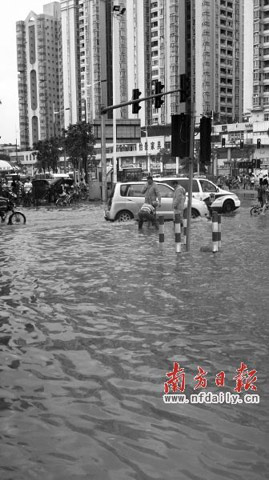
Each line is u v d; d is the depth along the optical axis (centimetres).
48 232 1975
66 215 2875
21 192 4006
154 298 839
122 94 15662
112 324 693
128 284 955
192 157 1385
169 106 14800
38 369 532
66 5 17025
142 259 1263
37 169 11719
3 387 486
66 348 597
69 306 795
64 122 17888
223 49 14738
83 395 464
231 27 14850
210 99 14488
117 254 1355
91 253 1383
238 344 601
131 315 736
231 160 10319
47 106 19738
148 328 671
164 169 10725
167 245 1530
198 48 14338
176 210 1917
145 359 556
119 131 6694
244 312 741
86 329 672
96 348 595
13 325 696
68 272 1096
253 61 11788
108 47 16225
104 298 845
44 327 685
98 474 338
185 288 912
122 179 5344
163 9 14538
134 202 2298
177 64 14575
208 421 412
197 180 2748
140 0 14888
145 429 399
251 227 2062
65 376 511
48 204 3984
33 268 1154
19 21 19775
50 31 19588
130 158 12862
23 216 2397
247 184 6353
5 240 1728
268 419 415
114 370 525
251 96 11912
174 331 656
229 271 1081
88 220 2508
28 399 458
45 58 19525
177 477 333
